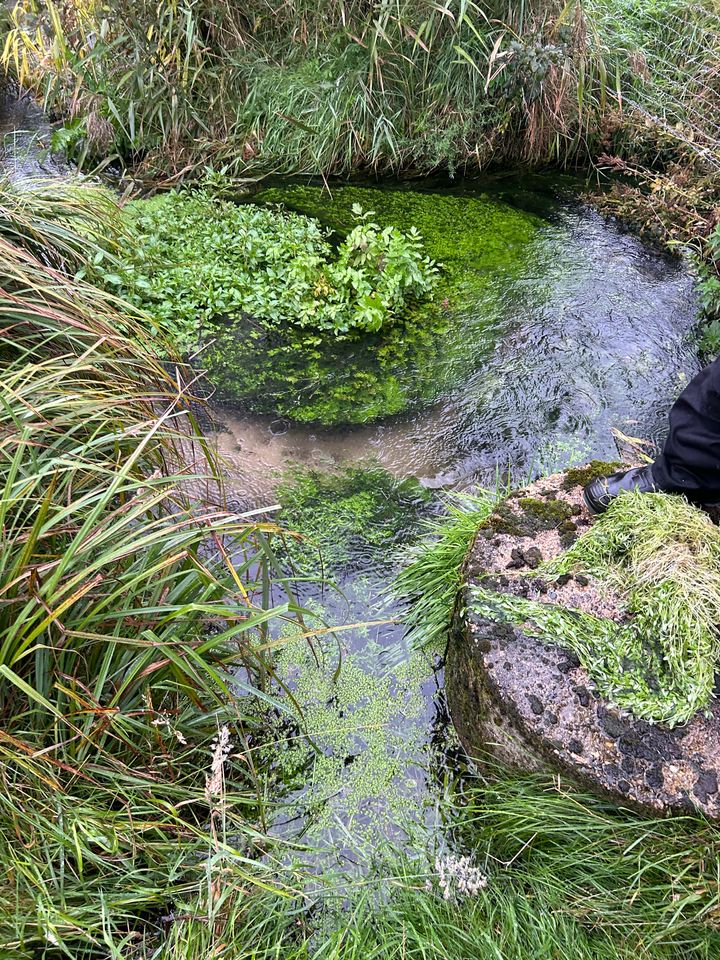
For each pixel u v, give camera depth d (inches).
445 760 99.0
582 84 201.2
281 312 164.7
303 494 130.8
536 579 95.2
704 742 81.4
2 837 75.4
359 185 208.4
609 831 81.1
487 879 84.7
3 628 77.9
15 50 210.2
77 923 72.5
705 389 87.1
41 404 90.5
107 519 78.0
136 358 112.3
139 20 194.5
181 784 90.3
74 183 161.6
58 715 73.4
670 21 226.2
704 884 75.1
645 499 95.6
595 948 76.7
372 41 188.9
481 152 212.2
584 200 204.4
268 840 85.2
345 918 82.8
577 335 162.9
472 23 190.7
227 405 145.4
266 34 205.5
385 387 150.8
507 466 136.9
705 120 207.9
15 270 106.4
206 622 94.3
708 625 86.2
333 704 104.1
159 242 170.9
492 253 185.2
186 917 79.6
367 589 117.9
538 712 84.1
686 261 183.8
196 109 210.1
